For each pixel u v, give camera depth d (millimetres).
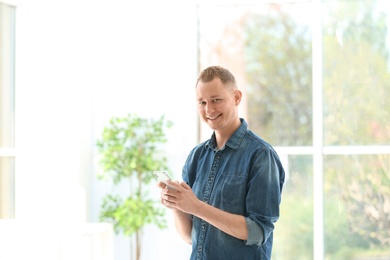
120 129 5375
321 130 5301
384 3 5176
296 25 5406
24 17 5035
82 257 4383
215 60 5605
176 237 5629
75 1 5574
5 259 3895
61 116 5375
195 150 2854
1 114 4887
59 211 4371
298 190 5367
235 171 2625
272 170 2600
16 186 4977
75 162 5574
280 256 5391
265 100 5484
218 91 2602
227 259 2592
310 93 5367
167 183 2529
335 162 5281
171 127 5641
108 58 5820
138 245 5441
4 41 4918
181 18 5660
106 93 5820
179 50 5664
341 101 5277
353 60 5250
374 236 5168
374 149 5164
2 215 4863
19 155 4996
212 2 5594
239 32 5555
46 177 5184
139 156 5332
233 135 2674
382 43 5184
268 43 5480
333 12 5305
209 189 2676
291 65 5414
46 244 3977
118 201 5711
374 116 5199
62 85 5395
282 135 5434
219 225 2498
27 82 5059
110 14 5812
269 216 2564
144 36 5742
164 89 5691
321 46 5312
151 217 5250
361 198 5211
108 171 5539
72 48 5539
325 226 5289
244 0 5516
